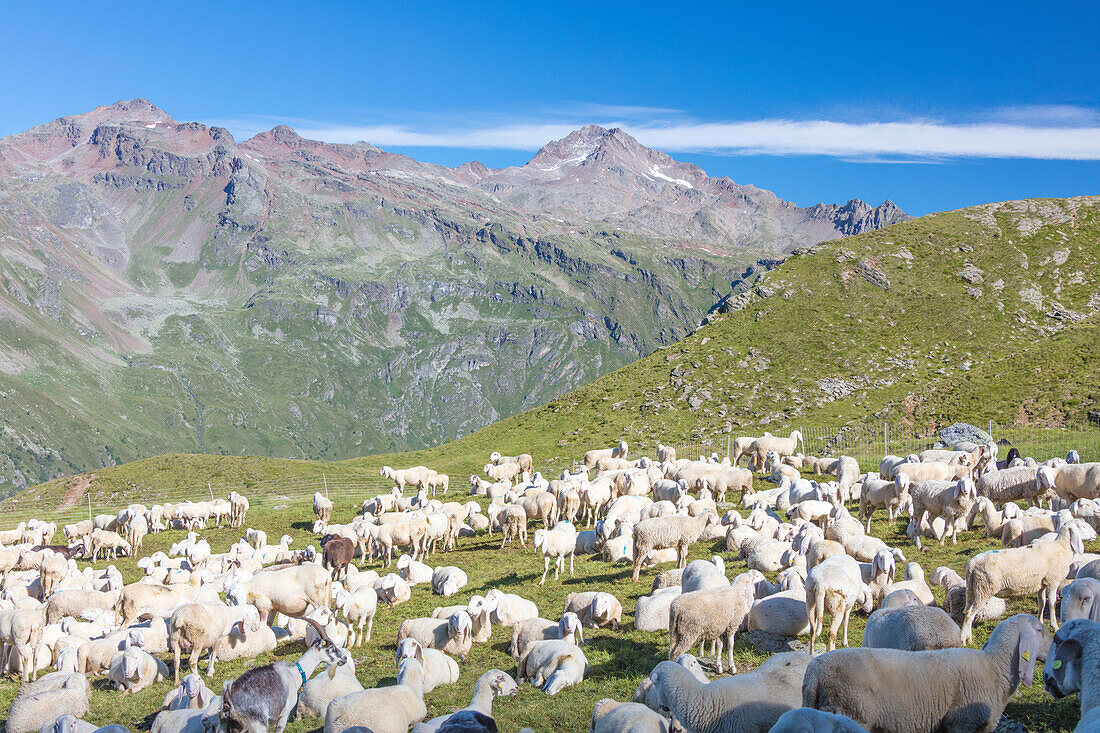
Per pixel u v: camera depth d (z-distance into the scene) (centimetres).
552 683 1598
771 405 7800
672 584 2206
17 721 1636
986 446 3703
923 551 2486
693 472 3859
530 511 3331
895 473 3306
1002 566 1599
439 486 5916
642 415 8188
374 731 1337
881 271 9875
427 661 1711
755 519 2841
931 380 7694
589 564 2833
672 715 1208
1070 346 7319
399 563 2906
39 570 3162
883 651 1119
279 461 6788
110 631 2302
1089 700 1022
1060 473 2870
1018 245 9994
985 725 1110
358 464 7275
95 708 1755
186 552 3325
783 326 9269
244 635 2077
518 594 2494
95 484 6197
